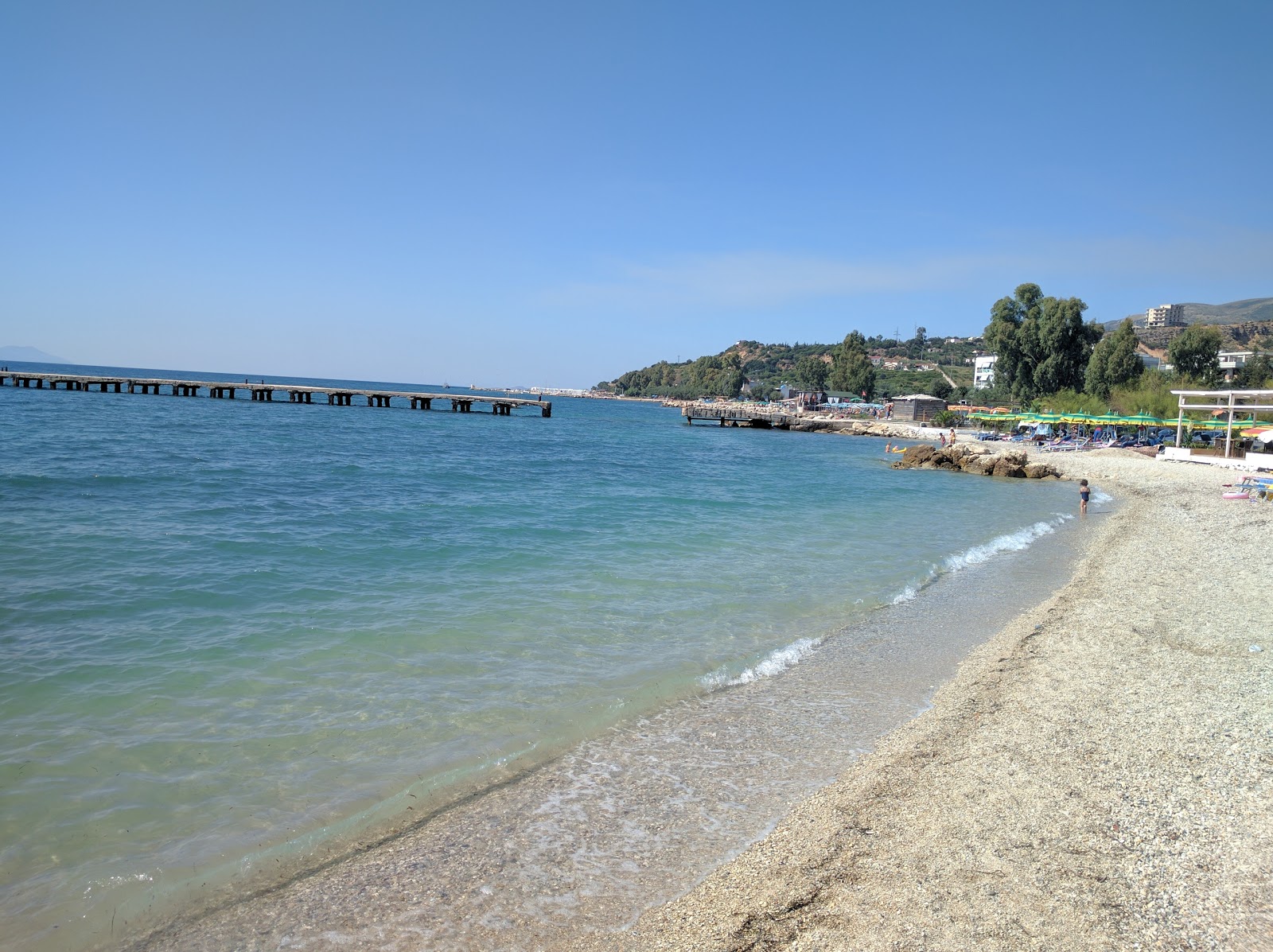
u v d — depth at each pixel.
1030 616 12.52
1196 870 5.22
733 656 10.17
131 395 88.75
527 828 5.96
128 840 5.62
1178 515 25.95
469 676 9.06
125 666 8.88
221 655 9.41
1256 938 4.52
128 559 13.78
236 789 6.39
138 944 4.59
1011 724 7.89
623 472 37.03
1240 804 6.15
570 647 10.23
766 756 7.28
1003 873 5.20
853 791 6.50
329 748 7.15
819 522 22.94
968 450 48.28
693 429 94.69
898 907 4.84
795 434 90.44
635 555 16.47
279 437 46.62
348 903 5.01
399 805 6.25
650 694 8.75
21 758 6.68
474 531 18.58
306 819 6.00
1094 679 9.29
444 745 7.30
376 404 103.94
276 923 4.80
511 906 5.00
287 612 11.27
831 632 11.43
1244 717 8.02
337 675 8.92
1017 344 95.44
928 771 6.83
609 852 5.65
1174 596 13.77
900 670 9.81
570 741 7.50
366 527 18.42
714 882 5.24
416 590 12.83
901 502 29.97
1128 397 77.19
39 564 13.09
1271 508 27.31
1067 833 5.72
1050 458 53.47
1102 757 7.05
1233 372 90.75
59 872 5.21
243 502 21.03
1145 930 4.60
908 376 199.00
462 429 69.62
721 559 16.45
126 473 25.16
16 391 81.69
